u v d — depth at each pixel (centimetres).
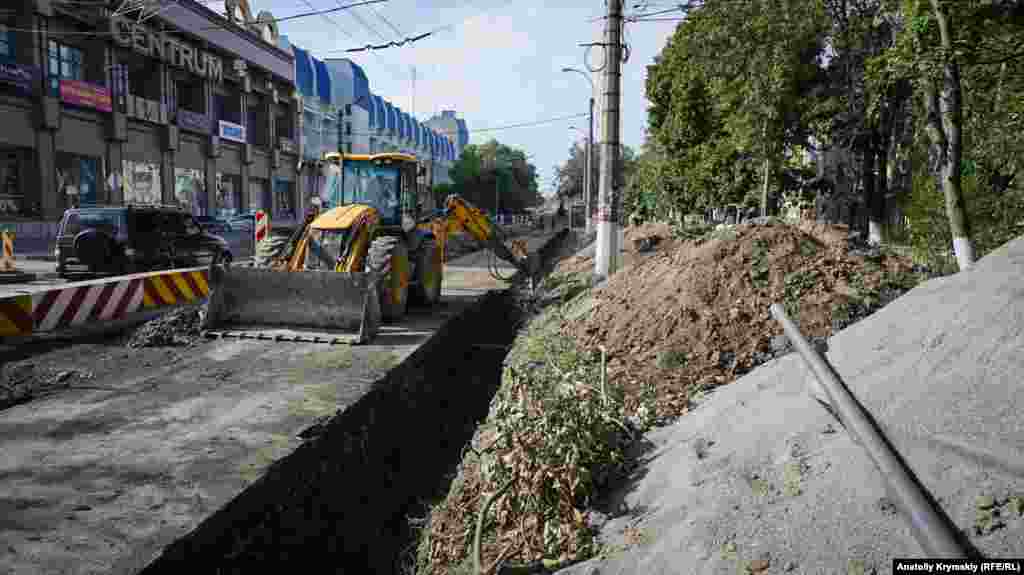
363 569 477
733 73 1325
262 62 4328
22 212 2644
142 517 371
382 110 7431
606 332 698
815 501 242
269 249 973
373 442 607
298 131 5019
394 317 999
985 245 682
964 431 229
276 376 678
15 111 2553
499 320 1287
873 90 855
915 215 783
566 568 301
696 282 642
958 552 179
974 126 661
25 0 2544
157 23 3244
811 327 534
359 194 1107
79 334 862
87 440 492
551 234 4300
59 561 323
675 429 403
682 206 2194
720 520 259
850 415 256
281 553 430
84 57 2952
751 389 394
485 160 8381
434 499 575
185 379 664
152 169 3378
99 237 1327
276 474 444
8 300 776
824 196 1552
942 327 293
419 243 1114
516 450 390
